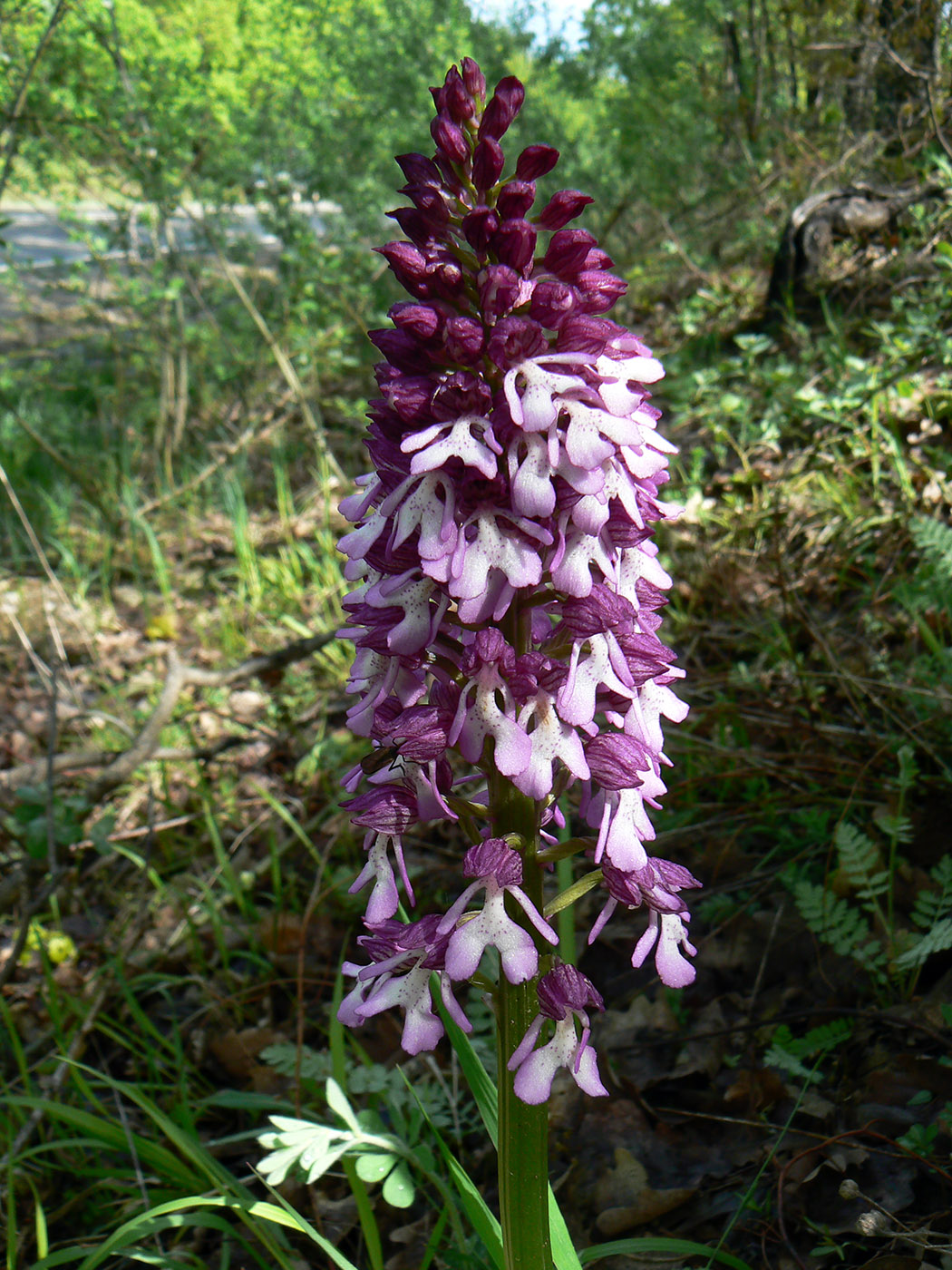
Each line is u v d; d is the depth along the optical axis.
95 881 0.51
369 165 1.18
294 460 0.99
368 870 0.21
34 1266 0.27
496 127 0.20
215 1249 0.32
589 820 0.21
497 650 0.19
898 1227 0.26
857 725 0.44
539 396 0.18
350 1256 0.31
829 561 0.57
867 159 1.02
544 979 0.20
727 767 0.45
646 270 1.20
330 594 0.73
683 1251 0.24
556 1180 0.31
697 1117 0.32
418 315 0.19
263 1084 0.37
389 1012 0.39
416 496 0.19
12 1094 0.37
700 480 0.69
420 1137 0.33
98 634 0.74
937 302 0.65
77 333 1.30
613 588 0.20
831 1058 0.32
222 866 0.45
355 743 0.54
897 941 0.33
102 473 0.95
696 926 0.40
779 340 0.88
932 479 0.57
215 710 0.63
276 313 1.08
